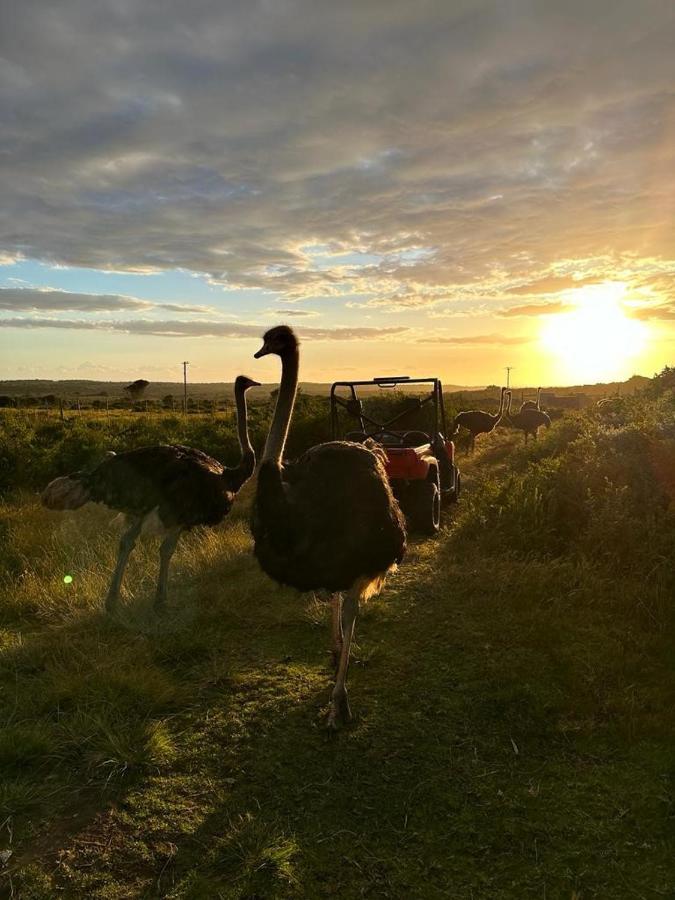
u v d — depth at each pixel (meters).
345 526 4.21
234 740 4.00
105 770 3.69
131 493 5.93
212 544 7.85
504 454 17.91
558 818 3.25
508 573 6.32
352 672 4.83
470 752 3.82
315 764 3.75
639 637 5.03
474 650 5.04
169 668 5.01
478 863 3.00
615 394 18.56
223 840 3.15
